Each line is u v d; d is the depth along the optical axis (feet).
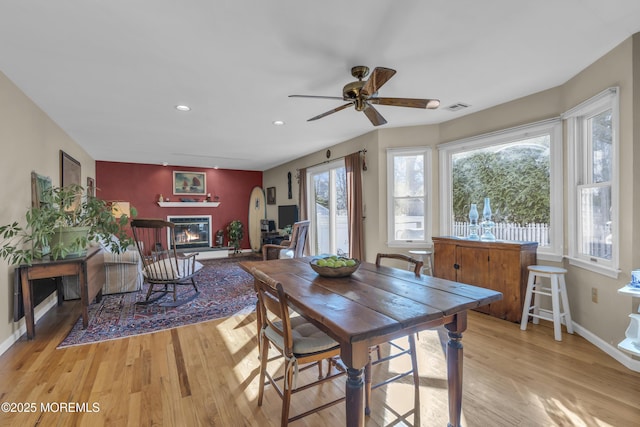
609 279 7.89
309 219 20.75
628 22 6.48
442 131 13.58
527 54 7.73
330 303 4.65
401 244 14.17
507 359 7.66
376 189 14.55
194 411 5.79
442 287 5.57
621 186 7.48
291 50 7.28
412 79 9.12
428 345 8.58
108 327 9.93
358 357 3.96
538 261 10.46
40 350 8.30
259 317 7.45
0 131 8.29
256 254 26.08
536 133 10.48
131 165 22.84
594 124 8.95
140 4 5.57
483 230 12.01
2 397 6.21
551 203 10.14
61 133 13.41
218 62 7.82
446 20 6.23
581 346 8.34
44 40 6.73
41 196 10.62
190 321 10.48
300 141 16.70
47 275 9.23
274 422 5.50
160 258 13.71
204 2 5.55
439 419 5.55
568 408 5.81
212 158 21.54
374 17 6.08
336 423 5.51
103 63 7.81
